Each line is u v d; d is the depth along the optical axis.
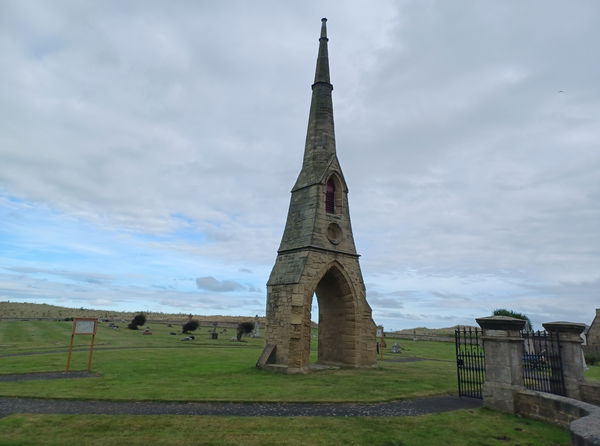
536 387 16.22
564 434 10.22
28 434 9.20
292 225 24.66
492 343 13.14
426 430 10.40
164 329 60.41
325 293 25.47
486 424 11.10
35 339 37.88
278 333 22.11
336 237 24.38
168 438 9.22
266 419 10.95
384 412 12.25
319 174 24.58
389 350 39.72
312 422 10.78
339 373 20.55
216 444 8.92
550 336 14.83
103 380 16.50
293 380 17.83
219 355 27.78
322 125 26.33
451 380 18.66
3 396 13.11
